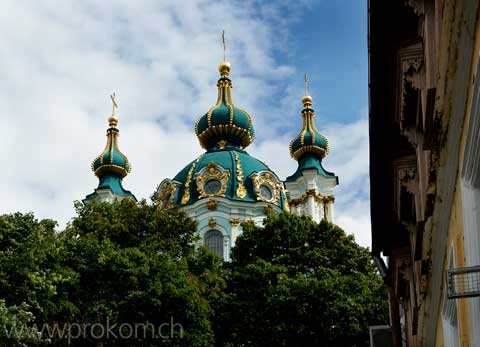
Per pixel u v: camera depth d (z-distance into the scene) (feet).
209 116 268.41
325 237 169.99
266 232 170.40
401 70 52.01
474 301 37.93
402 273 79.30
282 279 149.28
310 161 260.83
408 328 88.43
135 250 129.49
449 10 34.35
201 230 235.40
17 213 113.91
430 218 48.75
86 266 124.26
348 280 152.87
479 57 30.68
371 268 166.61
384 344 84.58
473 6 31.09
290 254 165.68
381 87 55.67
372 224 77.92
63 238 127.13
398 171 63.52
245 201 239.50
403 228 76.95
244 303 148.66
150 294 124.16
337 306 145.28
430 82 45.62
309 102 272.10
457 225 40.81
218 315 146.92
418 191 62.28
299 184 257.34
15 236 111.96
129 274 125.59
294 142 265.54
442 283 50.11
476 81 31.35
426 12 46.32
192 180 247.29
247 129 268.62
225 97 272.51
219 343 146.51
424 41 48.21
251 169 251.39
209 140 269.03
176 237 153.48
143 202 153.99
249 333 147.02
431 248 50.37
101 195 256.73
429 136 41.88
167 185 249.55
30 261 106.22
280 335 145.18
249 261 167.32
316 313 146.41
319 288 146.92
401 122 56.29
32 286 106.01
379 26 49.26
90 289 124.16
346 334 145.69
